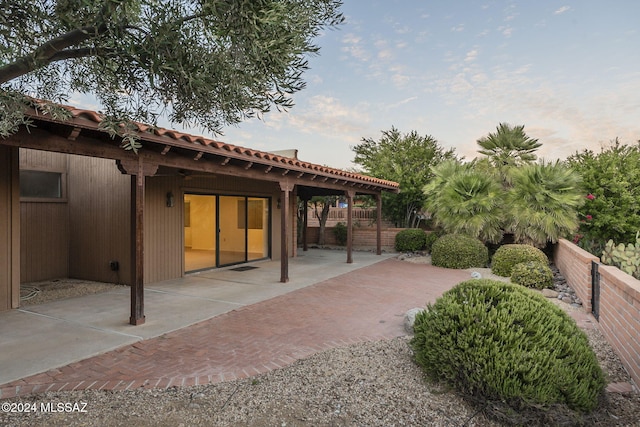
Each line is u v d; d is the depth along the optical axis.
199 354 4.50
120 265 8.69
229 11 2.11
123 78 2.70
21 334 5.20
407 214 18.86
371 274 10.25
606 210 13.52
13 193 6.55
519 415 2.96
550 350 3.17
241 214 12.01
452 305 3.63
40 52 2.19
